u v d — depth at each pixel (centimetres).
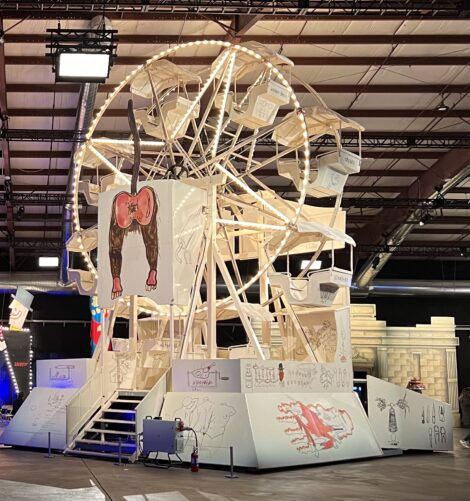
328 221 1948
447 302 4022
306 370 1548
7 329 3334
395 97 2350
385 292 3678
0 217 3291
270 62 1642
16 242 3594
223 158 1719
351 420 1580
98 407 1619
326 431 1486
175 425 1307
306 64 2142
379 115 2456
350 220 3347
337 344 1820
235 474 1256
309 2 1650
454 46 2069
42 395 1725
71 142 2481
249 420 1344
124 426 1588
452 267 4022
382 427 1664
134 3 1630
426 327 3306
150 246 1527
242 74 1788
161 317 1984
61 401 1656
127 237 1564
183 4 1636
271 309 3412
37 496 998
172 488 1082
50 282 3450
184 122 1739
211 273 1633
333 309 1833
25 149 2616
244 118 1659
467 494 1047
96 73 1705
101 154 1809
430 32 2012
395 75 2223
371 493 1050
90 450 1523
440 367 3284
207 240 1622
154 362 1722
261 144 2552
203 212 1583
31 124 2456
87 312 3853
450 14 1750
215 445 1349
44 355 3778
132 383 1684
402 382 3262
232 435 1342
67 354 3809
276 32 2006
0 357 3309
